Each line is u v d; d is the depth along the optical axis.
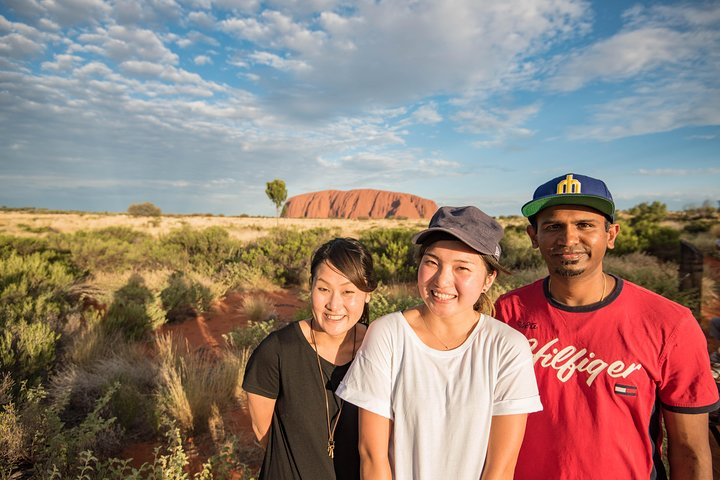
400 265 10.87
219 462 3.00
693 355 1.41
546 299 1.65
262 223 50.34
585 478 1.42
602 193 1.50
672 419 1.46
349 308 1.54
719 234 16.42
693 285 7.30
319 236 15.47
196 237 14.49
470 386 1.29
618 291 1.53
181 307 8.14
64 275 8.48
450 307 1.33
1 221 35.62
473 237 1.27
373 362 1.35
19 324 5.12
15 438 3.16
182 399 3.95
